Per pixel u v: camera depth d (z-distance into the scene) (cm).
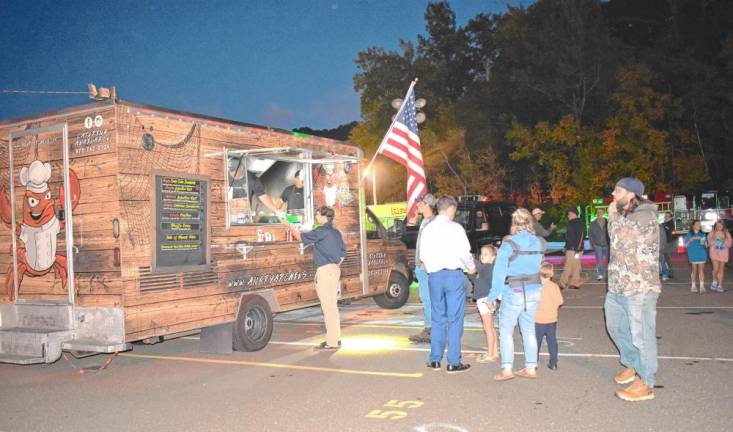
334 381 719
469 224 1945
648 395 602
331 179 1073
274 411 613
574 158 3581
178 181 804
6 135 833
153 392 697
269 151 911
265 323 915
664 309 1128
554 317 732
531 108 4122
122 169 743
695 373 693
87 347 746
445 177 4328
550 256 2742
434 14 5772
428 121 4550
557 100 3850
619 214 611
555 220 4006
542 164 3669
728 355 772
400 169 4553
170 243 790
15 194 828
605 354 805
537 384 674
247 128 908
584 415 567
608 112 3594
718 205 3544
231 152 877
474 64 5756
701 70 3966
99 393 700
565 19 3750
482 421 562
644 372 601
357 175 1132
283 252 955
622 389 637
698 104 4006
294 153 979
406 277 1291
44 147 800
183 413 615
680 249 2656
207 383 730
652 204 604
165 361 861
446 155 4394
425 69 4972
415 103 1224
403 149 1213
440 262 738
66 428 580
